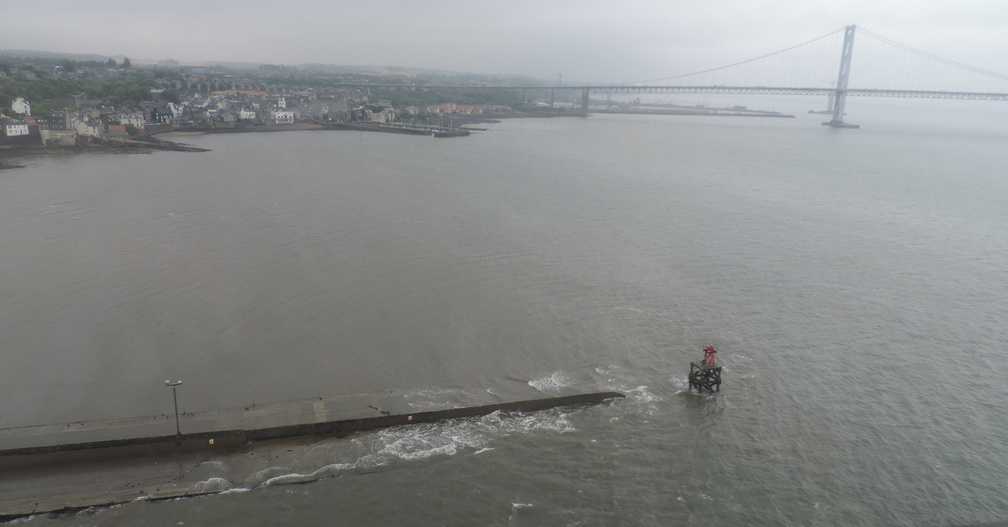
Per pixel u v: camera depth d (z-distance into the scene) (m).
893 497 45.25
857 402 57.25
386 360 61.81
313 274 83.50
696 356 64.94
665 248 101.88
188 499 43.69
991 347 68.50
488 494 44.84
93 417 51.53
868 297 82.25
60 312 70.19
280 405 53.47
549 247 99.69
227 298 75.06
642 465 48.28
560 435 51.72
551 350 65.00
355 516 42.47
